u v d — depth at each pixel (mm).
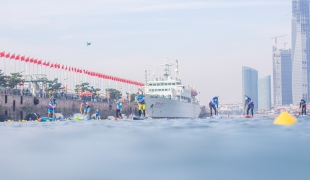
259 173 8180
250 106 65562
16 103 83188
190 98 148250
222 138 15562
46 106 95312
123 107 135125
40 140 16406
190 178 7906
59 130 23516
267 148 12031
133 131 20875
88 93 117375
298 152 11039
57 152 12234
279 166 8938
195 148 12453
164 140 15242
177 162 9836
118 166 9430
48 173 8750
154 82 136625
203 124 28750
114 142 14875
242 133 17938
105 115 122188
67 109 104000
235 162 9609
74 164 9836
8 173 8828
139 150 12281
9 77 107312
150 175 8297
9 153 12211
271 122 30094
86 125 31844
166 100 121688
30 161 10469
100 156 11133
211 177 7938
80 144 14445
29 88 107688
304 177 7684
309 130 19328
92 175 8422
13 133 21375
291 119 26547
